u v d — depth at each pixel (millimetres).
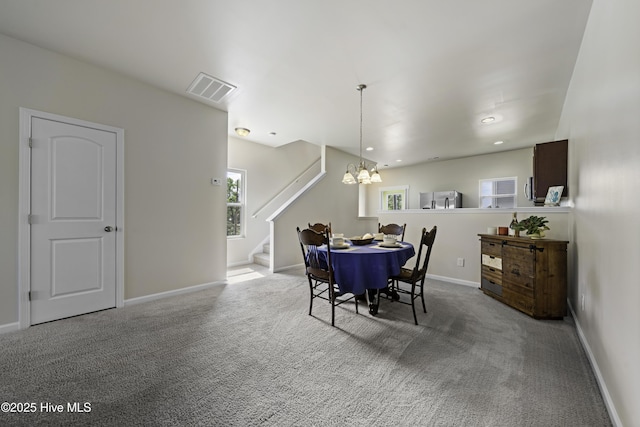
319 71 2477
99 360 1696
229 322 2320
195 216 3229
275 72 2508
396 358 1760
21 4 1701
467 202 6160
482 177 5938
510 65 2326
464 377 1554
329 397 1384
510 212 3236
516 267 2658
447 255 3803
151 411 1275
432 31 1907
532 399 1368
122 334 2061
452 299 3000
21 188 2105
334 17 1780
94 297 2480
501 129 4109
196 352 1815
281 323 2314
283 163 5938
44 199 2215
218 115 3434
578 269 2246
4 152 2037
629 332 1096
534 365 1677
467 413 1271
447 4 1652
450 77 2543
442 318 2451
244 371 1605
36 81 2170
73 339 1967
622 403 1141
